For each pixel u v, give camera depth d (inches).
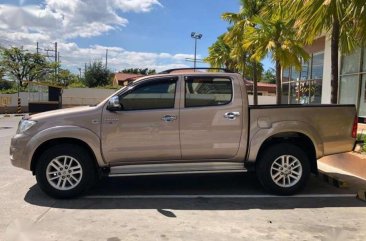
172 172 265.9
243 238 195.9
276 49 660.7
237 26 899.4
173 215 230.2
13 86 2426.2
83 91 1957.4
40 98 1651.1
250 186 296.2
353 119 281.4
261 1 874.8
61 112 264.1
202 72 273.4
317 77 796.0
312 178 323.9
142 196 270.1
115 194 274.4
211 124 265.9
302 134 272.4
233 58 1112.2
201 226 212.4
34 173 267.0
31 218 223.8
